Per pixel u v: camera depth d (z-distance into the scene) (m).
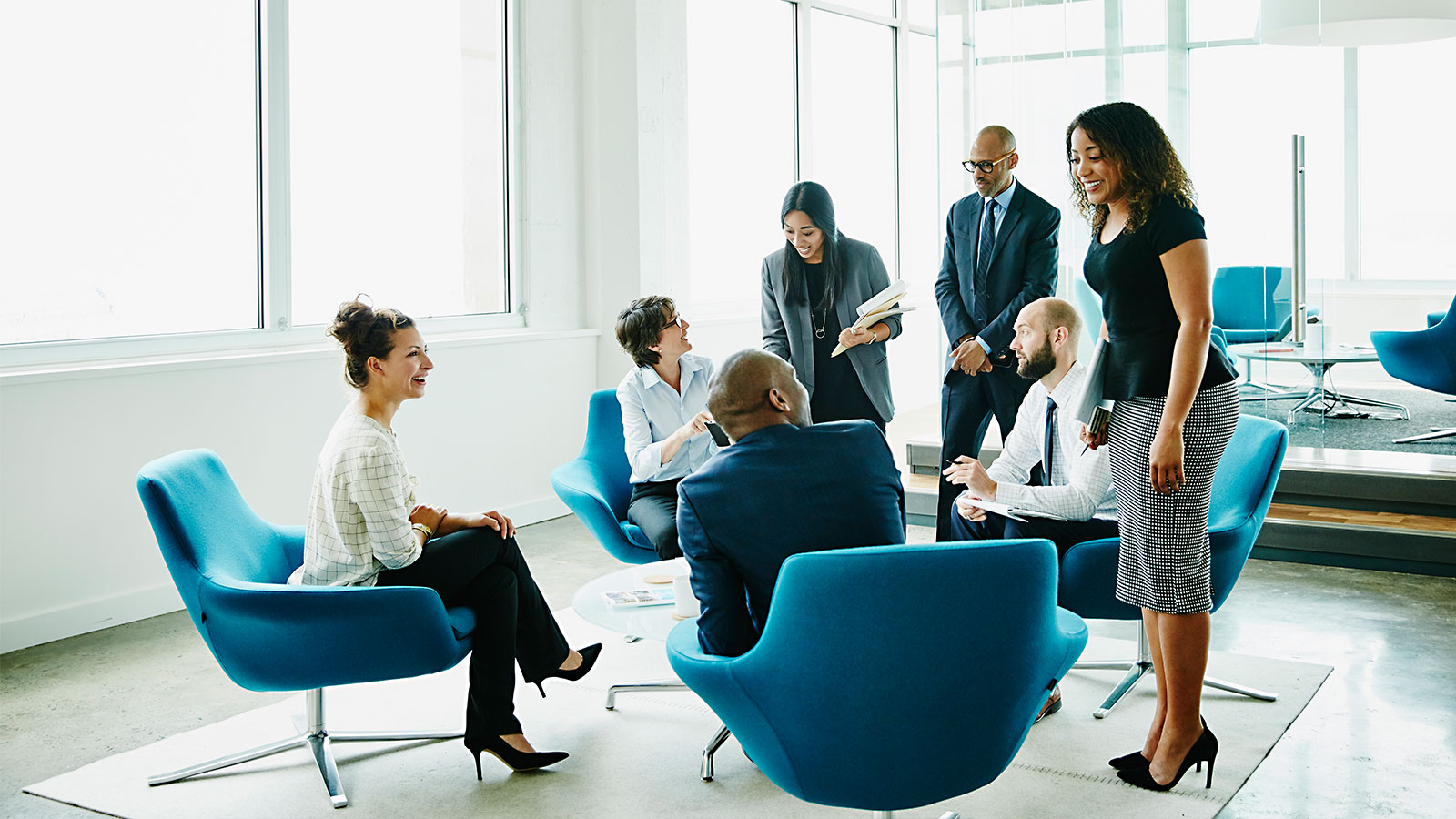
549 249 6.10
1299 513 5.00
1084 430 2.83
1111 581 2.95
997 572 1.90
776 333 4.30
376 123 5.30
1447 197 8.08
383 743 3.12
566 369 6.12
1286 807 2.65
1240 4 4.98
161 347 4.43
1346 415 6.98
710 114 7.36
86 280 4.27
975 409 4.30
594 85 6.19
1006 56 5.14
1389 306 8.23
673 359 3.88
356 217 5.23
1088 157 2.60
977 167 4.15
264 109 4.77
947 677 1.94
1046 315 3.20
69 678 3.67
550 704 3.39
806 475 2.15
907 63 9.20
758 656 2.02
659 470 3.70
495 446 5.70
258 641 2.63
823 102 8.42
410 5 5.43
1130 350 2.64
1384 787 2.74
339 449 2.78
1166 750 2.71
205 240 4.63
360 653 2.63
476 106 5.78
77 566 4.09
